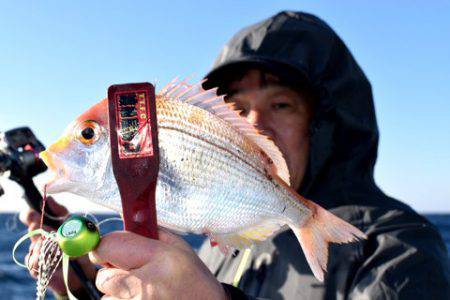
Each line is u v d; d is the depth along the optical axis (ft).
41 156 1.17
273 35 2.48
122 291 1.09
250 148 1.34
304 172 2.43
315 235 1.43
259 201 1.33
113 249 1.07
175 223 1.20
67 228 1.08
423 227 2.01
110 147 1.09
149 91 1.12
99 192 1.17
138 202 1.10
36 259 1.34
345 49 2.55
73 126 1.18
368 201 2.24
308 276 1.99
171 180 1.19
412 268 1.81
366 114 2.53
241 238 1.30
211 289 1.12
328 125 2.38
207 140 1.26
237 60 2.37
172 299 1.08
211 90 1.31
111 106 1.10
